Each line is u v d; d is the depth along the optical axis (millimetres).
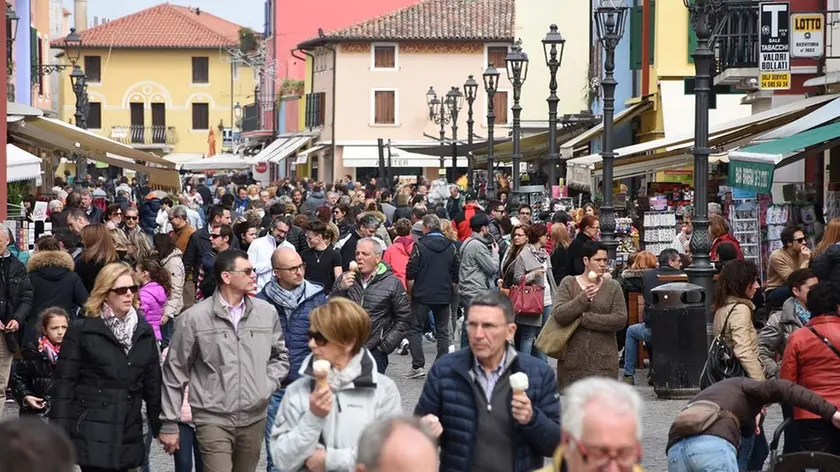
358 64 112625
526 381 10508
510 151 72812
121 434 13961
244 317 14344
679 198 44844
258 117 143375
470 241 27188
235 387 14164
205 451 14117
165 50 158125
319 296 16703
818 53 35656
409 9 114000
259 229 36531
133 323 14227
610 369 19266
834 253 20922
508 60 52812
